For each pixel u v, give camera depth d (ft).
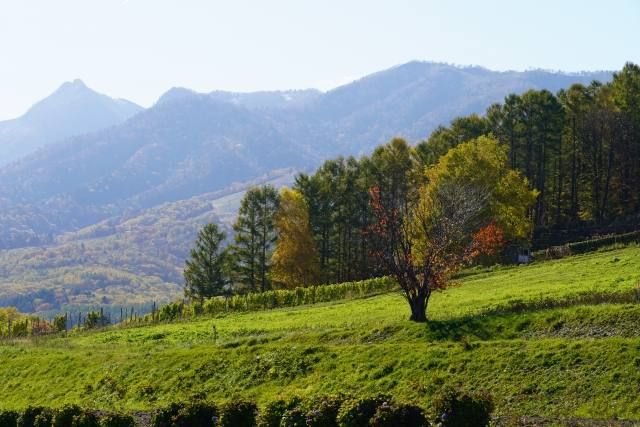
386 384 88.74
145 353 123.65
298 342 113.60
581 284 135.23
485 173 221.66
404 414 54.95
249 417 64.54
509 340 92.94
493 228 169.78
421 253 122.93
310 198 306.14
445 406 56.29
